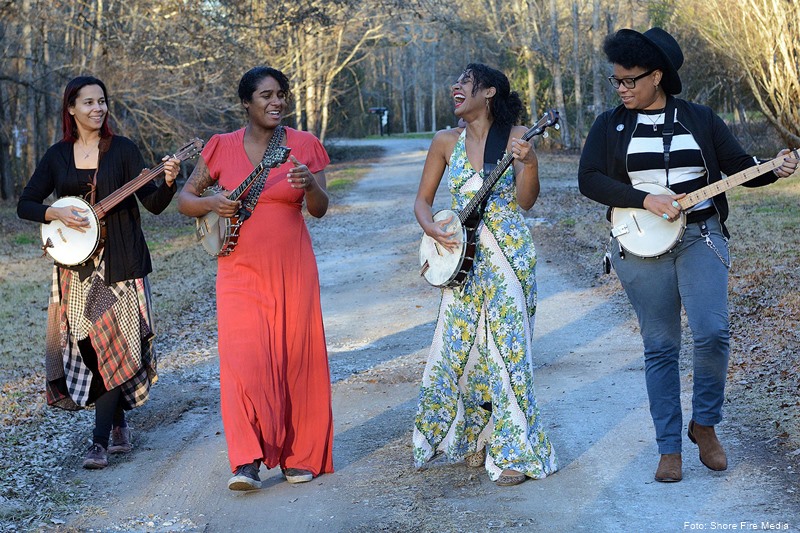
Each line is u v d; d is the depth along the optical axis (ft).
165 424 21.61
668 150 15.24
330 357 28.40
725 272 15.21
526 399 15.92
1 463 18.74
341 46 157.58
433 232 16.01
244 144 17.17
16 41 85.05
